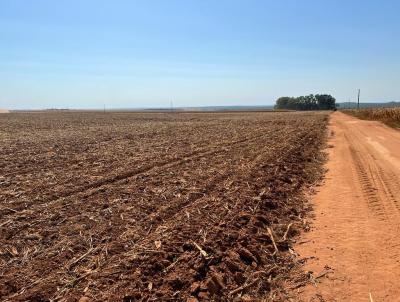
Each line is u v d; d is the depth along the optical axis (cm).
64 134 2906
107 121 5391
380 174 1397
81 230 770
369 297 569
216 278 606
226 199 991
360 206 1009
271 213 934
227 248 711
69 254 662
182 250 685
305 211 986
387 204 1019
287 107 19188
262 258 705
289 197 1099
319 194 1150
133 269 608
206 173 1308
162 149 1936
